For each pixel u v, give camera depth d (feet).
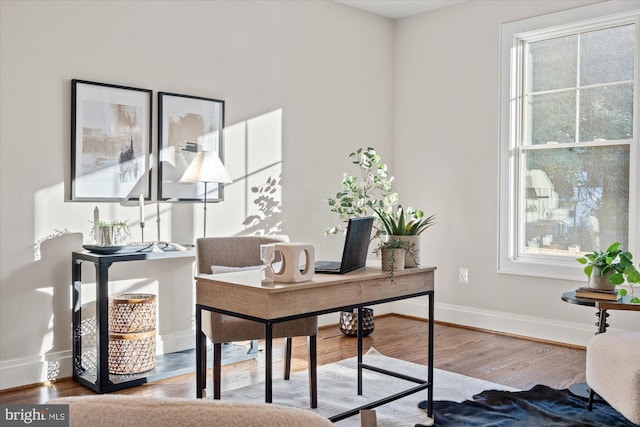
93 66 11.84
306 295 7.69
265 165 14.88
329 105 16.38
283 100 15.25
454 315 16.63
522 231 15.43
